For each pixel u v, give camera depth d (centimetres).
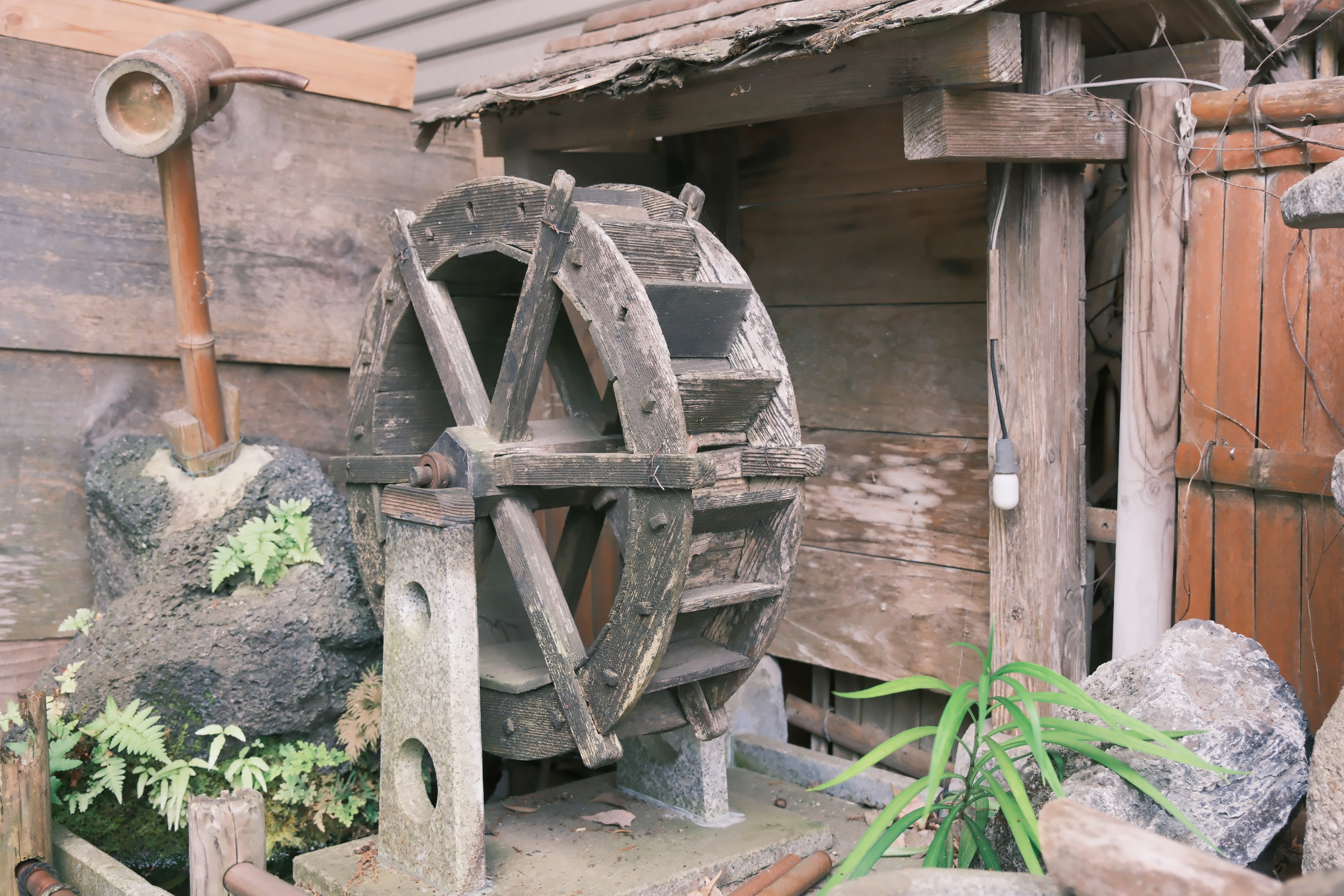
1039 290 314
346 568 386
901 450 392
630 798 359
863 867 224
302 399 452
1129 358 320
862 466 404
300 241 442
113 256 398
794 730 459
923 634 389
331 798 371
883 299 392
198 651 355
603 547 471
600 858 309
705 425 303
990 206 318
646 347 278
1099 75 339
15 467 385
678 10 382
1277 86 286
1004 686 329
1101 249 361
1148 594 321
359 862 305
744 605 318
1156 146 308
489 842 321
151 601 364
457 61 519
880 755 238
